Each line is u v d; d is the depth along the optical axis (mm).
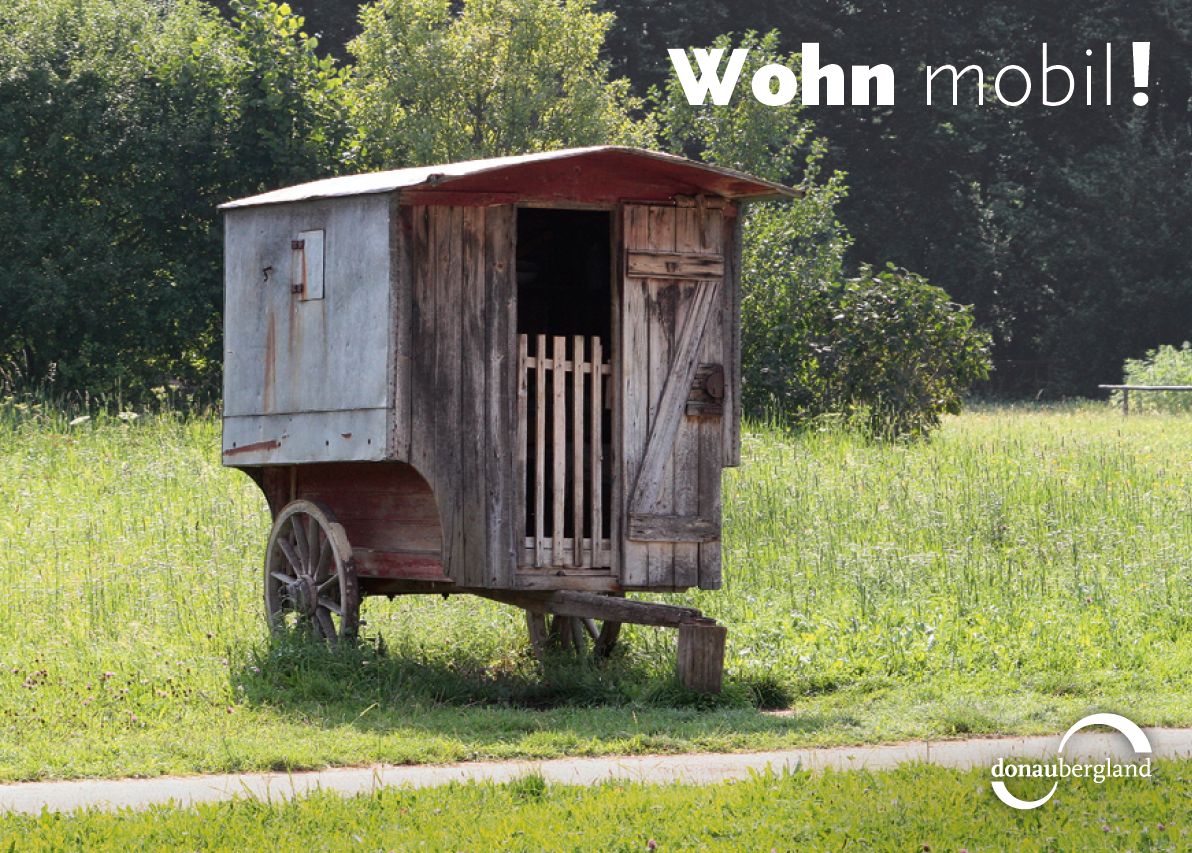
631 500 14336
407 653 15180
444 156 38156
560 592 14766
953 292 64438
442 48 38688
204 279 32938
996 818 9406
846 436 27797
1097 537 20438
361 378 14102
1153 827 9109
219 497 22109
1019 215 62344
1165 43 61719
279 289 14969
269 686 13695
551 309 17156
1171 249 61531
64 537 19938
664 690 13953
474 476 14047
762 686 14633
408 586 15180
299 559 15633
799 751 12039
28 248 31391
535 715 13203
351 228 14273
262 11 34281
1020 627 16562
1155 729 13078
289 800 9898
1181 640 16516
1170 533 20781
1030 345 66438
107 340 32375
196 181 33156
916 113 62000
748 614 17156
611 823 9164
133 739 11891
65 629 15852
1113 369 62562
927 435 29922
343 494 15289
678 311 14602
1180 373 45688
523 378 14172
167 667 14258
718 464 14664
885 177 63594
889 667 15414
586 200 14352
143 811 9594
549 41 40094
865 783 10203
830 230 36812
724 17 59062
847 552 19672
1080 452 26531
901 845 8805
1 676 13828
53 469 23391
